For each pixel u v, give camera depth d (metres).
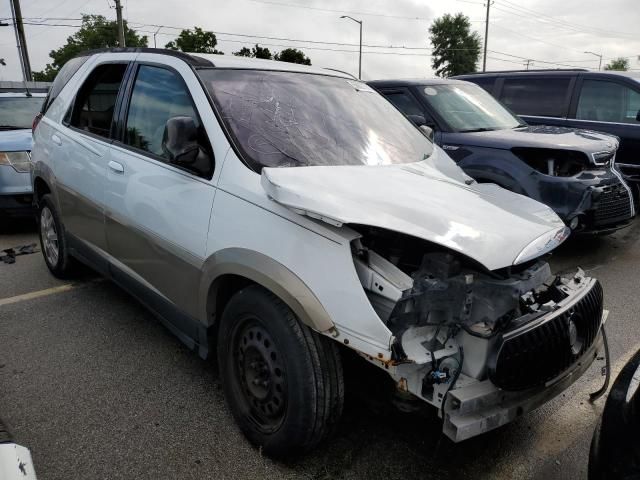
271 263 2.48
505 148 5.85
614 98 7.64
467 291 2.27
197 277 2.94
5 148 6.81
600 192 5.46
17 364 3.64
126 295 4.86
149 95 3.57
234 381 2.87
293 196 2.36
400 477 2.67
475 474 2.71
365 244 2.48
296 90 3.48
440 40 66.69
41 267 5.64
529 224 2.61
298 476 2.65
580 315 2.51
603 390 3.16
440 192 2.78
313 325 2.35
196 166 2.91
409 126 3.89
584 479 2.71
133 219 3.46
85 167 4.08
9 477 1.70
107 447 2.82
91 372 3.55
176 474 2.64
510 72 8.74
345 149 3.17
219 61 3.46
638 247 6.73
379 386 2.67
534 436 3.03
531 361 2.28
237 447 2.85
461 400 2.16
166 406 3.19
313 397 2.46
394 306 2.23
